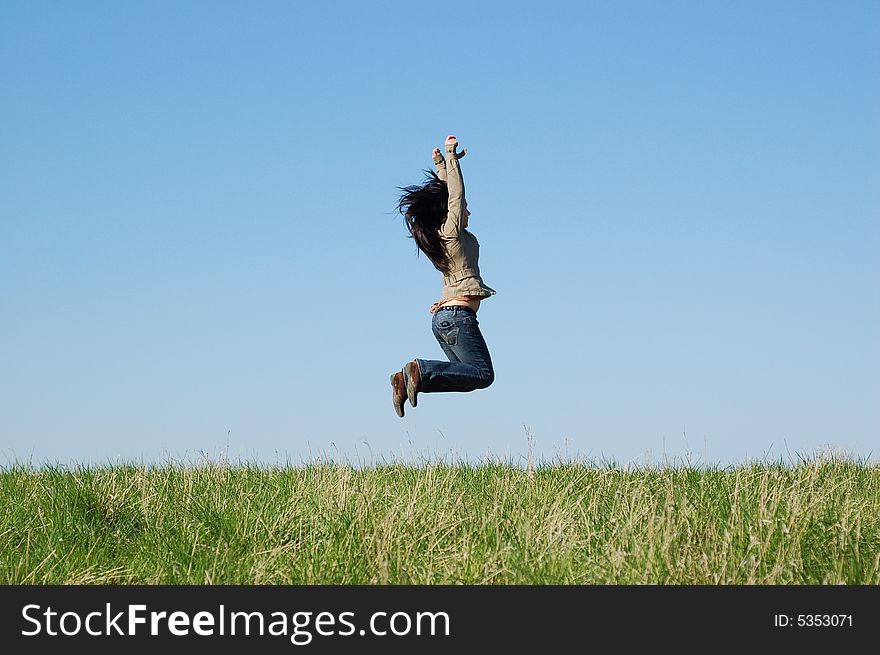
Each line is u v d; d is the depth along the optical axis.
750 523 6.70
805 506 7.03
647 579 6.02
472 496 8.48
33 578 6.59
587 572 6.21
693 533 6.76
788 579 6.07
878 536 6.79
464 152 7.84
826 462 9.73
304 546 7.08
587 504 8.14
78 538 7.35
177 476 9.38
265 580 6.49
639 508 7.32
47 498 8.12
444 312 7.60
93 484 8.59
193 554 6.92
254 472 9.88
